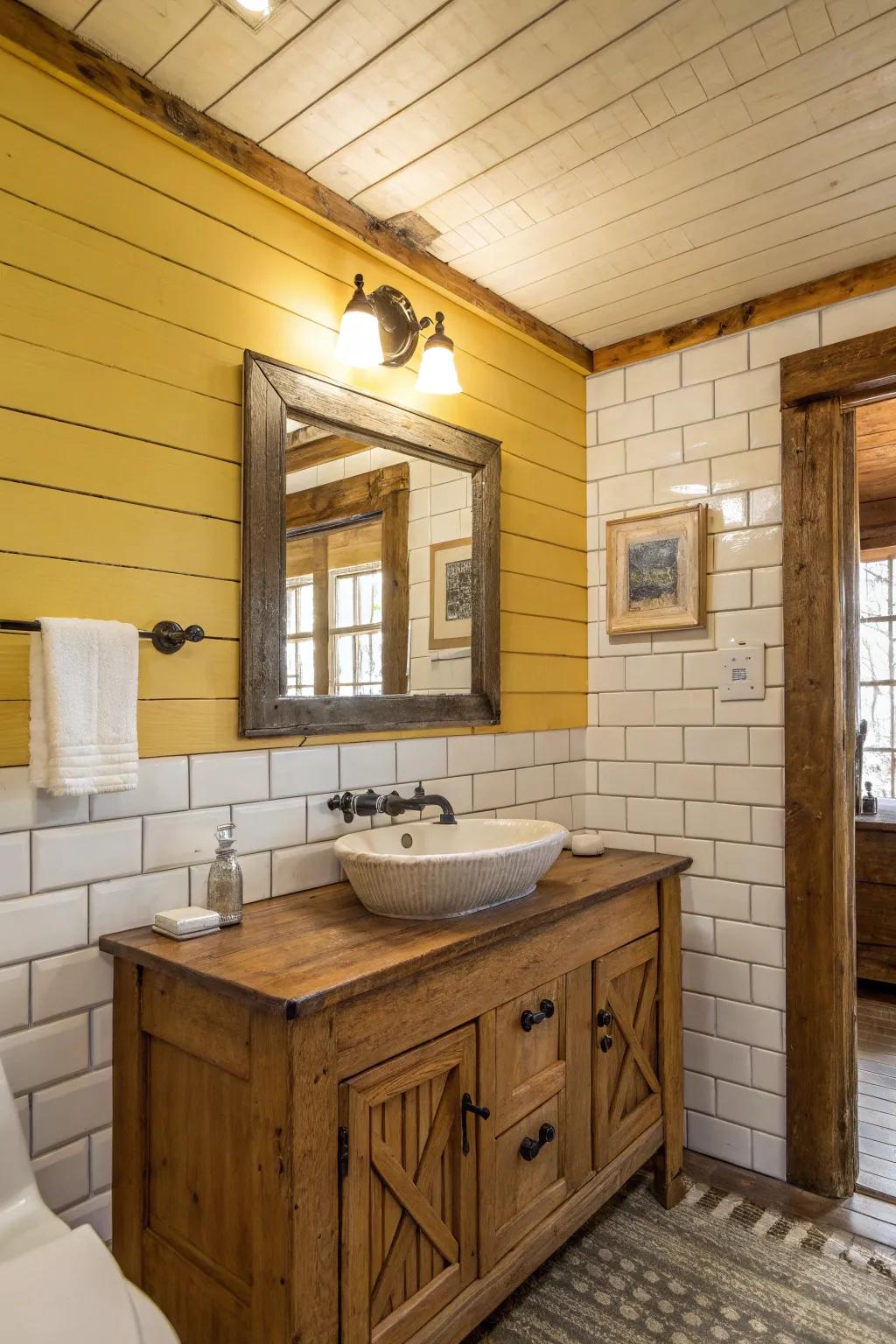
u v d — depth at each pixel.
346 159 1.70
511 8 1.31
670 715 2.43
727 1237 1.92
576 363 2.56
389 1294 1.30
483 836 1.97
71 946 1.38
